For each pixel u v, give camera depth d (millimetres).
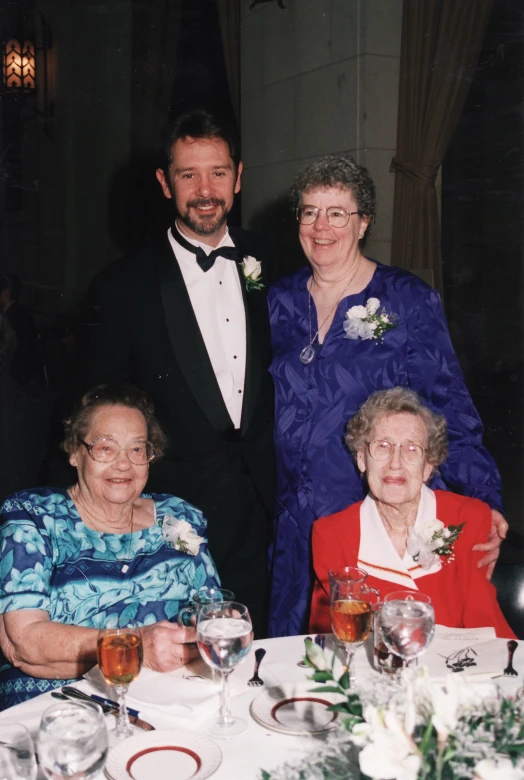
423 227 5133
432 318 2533
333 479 2516
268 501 2809
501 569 2883
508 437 5766
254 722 1458
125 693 1473
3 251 8062
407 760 939
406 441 2111
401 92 5133
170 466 2748
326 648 1754
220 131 2652
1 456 4426
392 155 5234
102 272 2758
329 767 1100
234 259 2727
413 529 2082
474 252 5688
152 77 6891
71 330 6926
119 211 7363
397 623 1459
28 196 8039
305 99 5566
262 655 1697
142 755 1343
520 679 1574
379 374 2508
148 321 2684
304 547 2572
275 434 2629
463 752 948
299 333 2637
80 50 7496
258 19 5910
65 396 2738
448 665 1637
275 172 5906
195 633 1647
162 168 2766
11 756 1199
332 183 2467
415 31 5012
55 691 1572
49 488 2105
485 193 5602
